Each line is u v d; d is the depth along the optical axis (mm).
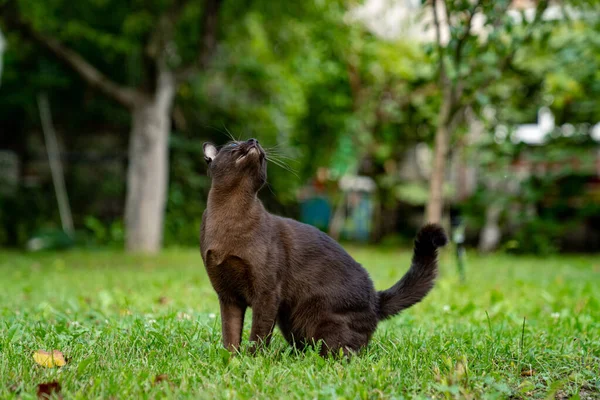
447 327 4809
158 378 3133
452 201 16438
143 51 12805
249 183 3572
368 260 11891
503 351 3818
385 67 15711
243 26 14195
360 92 16438
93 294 6844
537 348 3969
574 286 7680
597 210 14719
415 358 3553
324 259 3752
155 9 13172
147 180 13141
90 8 14492
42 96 14938
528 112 14883
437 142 8336
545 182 14688
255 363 3408
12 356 3506
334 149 17234
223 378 3164
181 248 14484
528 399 3055
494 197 14703
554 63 13250
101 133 15867
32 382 3025
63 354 3588
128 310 5410
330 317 3670
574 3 7641
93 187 15578
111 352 3652
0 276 8875
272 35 14711
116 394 2879
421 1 6801
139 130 13117
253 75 15359
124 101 13062
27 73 15047
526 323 5105
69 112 15602
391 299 3998
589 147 14766
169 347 3846
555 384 3082
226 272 3623
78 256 12023
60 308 5805
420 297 4012
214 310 5551
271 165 15789
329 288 3695
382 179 16719
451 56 7094
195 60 13109
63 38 14227
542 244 14484
